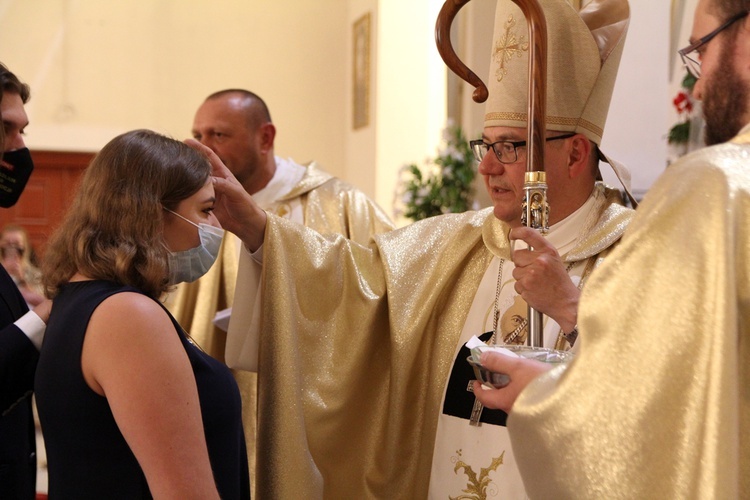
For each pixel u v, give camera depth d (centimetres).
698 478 92
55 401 145
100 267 149
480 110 558
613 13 195
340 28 834
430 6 764
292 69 823
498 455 181
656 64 284
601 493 96
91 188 154
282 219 202
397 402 197
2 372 176
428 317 200
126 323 140
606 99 192
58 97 765
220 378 161
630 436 96
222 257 328
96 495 142
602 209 193
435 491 189
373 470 201
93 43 773
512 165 182
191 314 328
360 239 341
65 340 144
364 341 201
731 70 111
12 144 208
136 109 782
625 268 101
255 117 341
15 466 191
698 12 116
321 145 829
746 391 98
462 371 191
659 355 96
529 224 156
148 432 137
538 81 152
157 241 153
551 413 101
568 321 152
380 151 752
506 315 192
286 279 195
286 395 188
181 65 794
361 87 787
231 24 807
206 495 139
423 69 761
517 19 183
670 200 100
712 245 95
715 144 114
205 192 164
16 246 475
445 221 215
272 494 185
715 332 93
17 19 757
